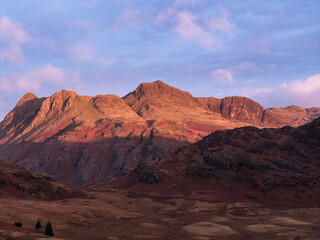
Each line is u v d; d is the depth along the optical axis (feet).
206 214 451.94
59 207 351.46
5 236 188.96
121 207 506.89
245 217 407.23
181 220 386.52
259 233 297.94
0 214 263.49
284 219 369.50
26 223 257.34
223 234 291.17
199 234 289.33
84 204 435.12
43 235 213.87
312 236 277.64
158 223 357.61
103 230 284.00
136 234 276.41
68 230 263.49
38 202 381.40
